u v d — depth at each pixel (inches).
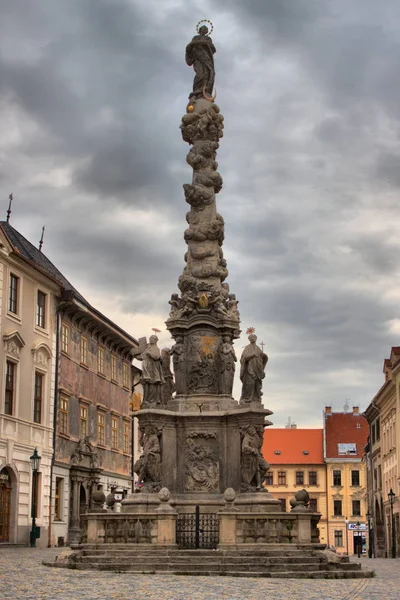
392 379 2486.5
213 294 1154.0
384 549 2810.0
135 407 1594.5
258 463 1066.1
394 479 2534.5
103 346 2278.5
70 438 1964.8
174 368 1137.4
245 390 1096.8
